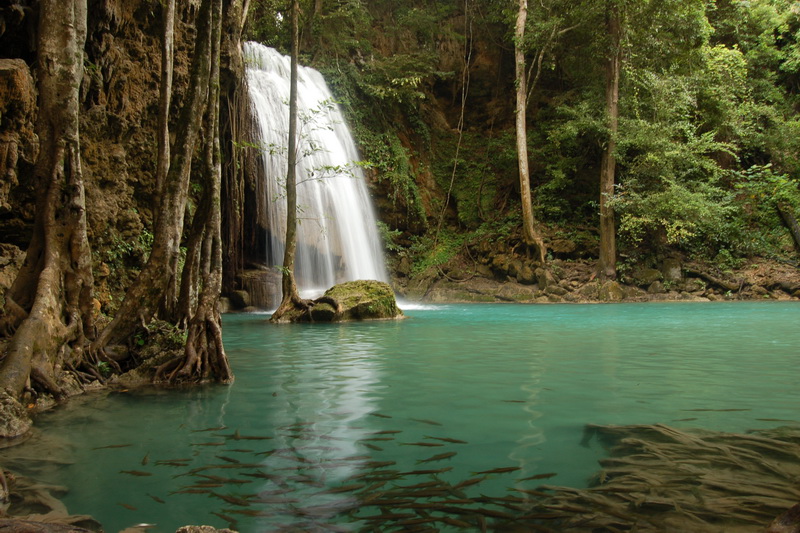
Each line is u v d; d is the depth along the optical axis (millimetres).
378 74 24031
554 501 2178
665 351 6820
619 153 20422
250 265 17750
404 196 23812
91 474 2582
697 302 17953
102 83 9555
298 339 8461
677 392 4363
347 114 22344
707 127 22938
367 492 2301
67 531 1765
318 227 19250
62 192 5008
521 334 8945
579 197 23547
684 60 20766
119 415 3807
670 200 18828
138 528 1982
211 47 6176
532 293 19844
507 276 21203
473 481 2408
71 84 5000
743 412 3678
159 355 5355
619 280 19969
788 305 15805
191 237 6066
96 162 9188
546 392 4398
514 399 4148
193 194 13258
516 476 2480
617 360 6105
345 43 23766
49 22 4906
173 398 4375
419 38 26703
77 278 5039
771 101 24391
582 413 3689
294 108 13023
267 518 2064
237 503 2207
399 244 24062
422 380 4969
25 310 4715
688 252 20734
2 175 6773
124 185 9828
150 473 2592
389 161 23297
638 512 2051
